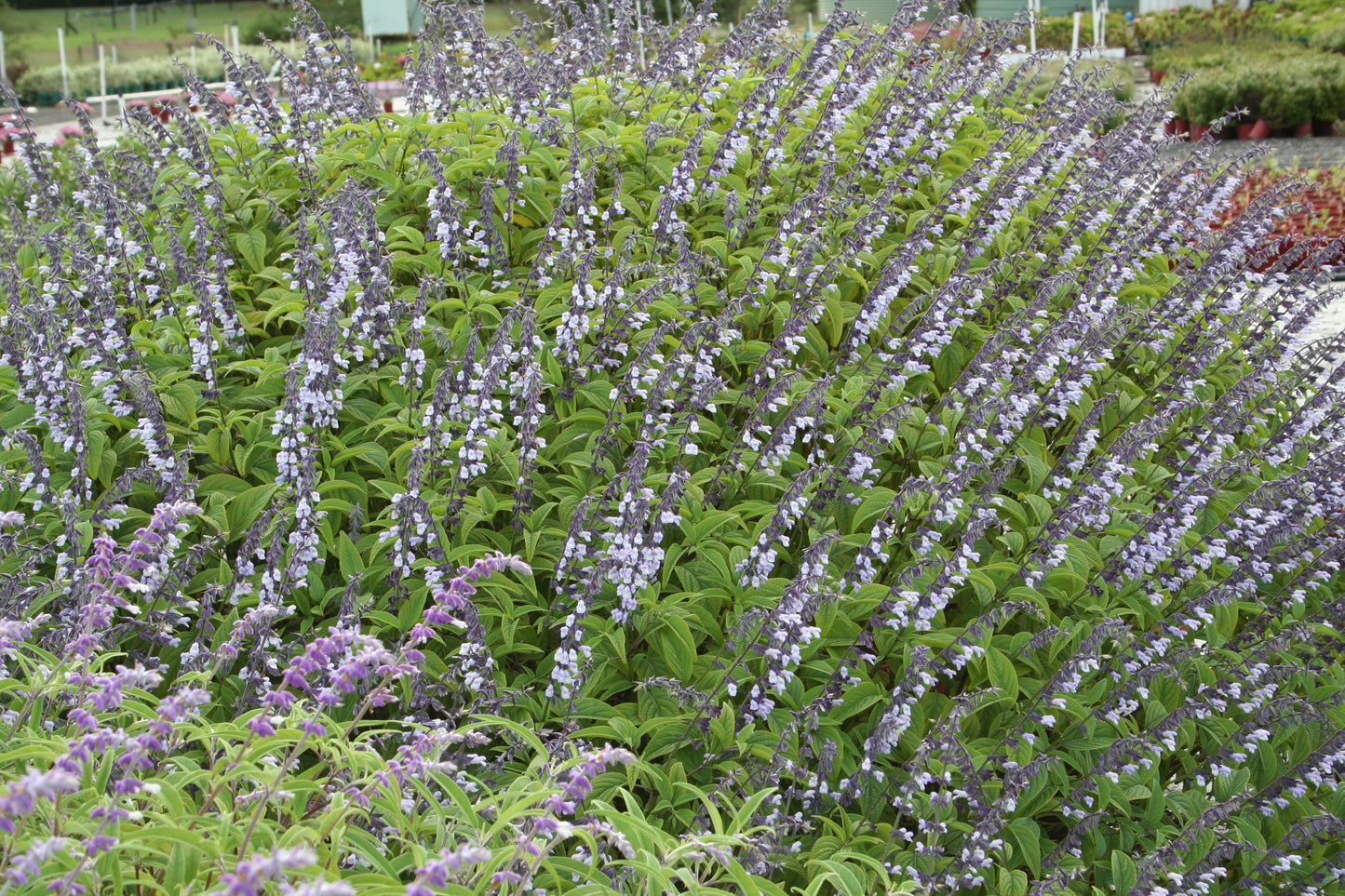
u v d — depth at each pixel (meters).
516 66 6.51
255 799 2.93
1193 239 6.68
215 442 4.89
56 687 3.07
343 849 3.08
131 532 4.74
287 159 6.27
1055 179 7.06
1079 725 4.41
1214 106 29.12
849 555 4.86
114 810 2.35
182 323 5.58
